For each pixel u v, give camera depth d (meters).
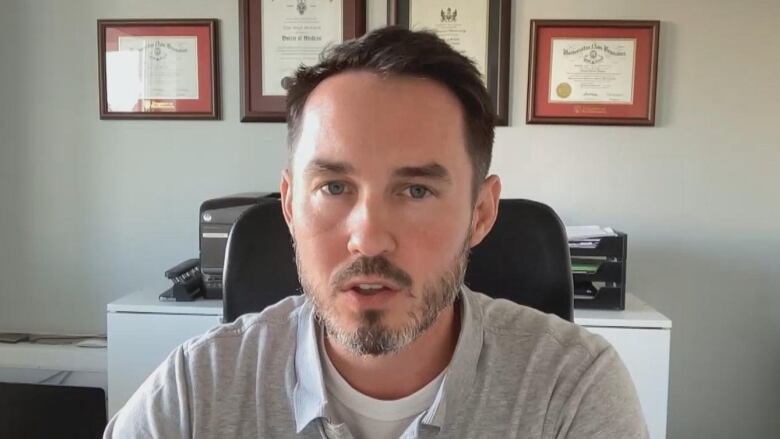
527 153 2.08
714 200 2.06
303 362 0.77
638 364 1.70
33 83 2.17
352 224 0.67
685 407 2.12
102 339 2.20
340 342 0.70
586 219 2.09
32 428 1.92
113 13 2.13
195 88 2.12
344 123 0.67
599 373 0.80
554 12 2.04
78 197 2.19
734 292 2.08
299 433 0.74
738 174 2.05
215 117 2.12
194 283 1.88
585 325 1.70
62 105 2.17
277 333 0.83
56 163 2.19
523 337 0.83
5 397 1.93
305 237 0.70
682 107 2.04
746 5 2.01
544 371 0.79
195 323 1.78
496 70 2.04
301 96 0.72
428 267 0.68
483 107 0.72
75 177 2.19
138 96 2.13
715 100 2.03
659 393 1.70
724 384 2.11
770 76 2.02
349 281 0.67
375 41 0.69
